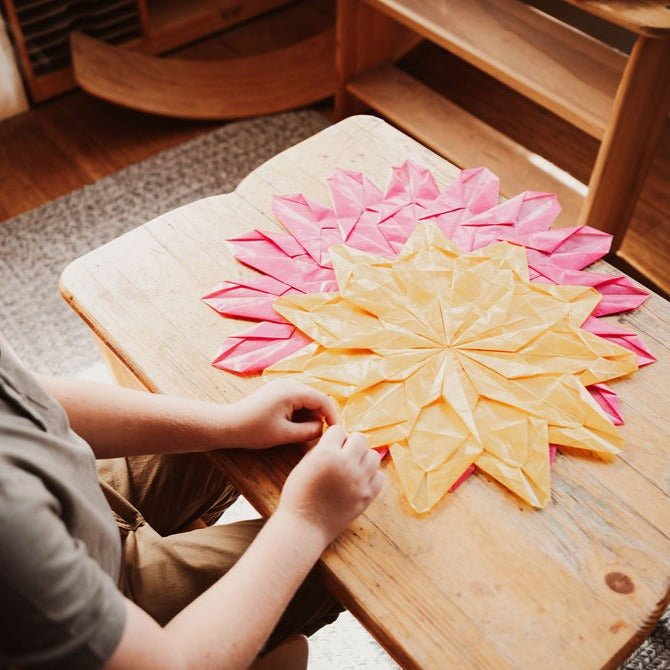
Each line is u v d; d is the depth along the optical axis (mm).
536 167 2000
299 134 2318
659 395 917
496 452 858
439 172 1213
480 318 982
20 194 2182
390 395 911
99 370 1751
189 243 1114
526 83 1718
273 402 869
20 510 561
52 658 575
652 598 751
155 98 2354
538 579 767
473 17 1882
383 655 1312
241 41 2729
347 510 788
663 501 824
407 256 1057
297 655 979
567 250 1079
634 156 1637
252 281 1054
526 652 718
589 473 849
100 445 848
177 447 867
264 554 743
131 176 2203
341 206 1147
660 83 1508
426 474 843
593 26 2424
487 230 1102
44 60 2418
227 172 2203
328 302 1015
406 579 771
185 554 912
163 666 632
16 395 646
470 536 802
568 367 932
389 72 2275
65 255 1996
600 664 710
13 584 549
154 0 2680
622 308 1009
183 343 990
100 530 684
